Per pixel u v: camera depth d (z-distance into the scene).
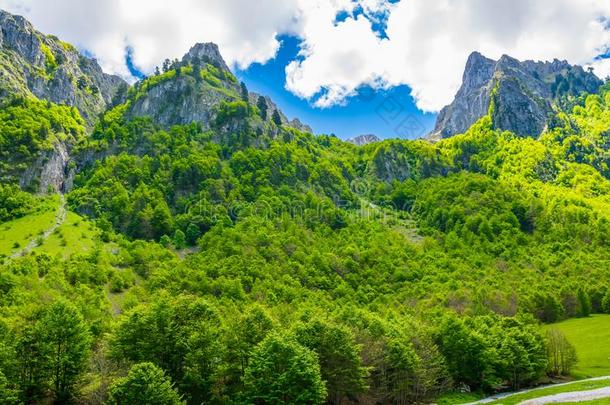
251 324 95.00
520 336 121.31
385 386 99.50
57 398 84.50
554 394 100.75
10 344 87.25
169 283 169.88
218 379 87.06
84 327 91.00
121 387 72.50
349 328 102.75
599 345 141.25
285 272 192.88
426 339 113.38
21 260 175.38
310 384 78.81
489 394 112.19
